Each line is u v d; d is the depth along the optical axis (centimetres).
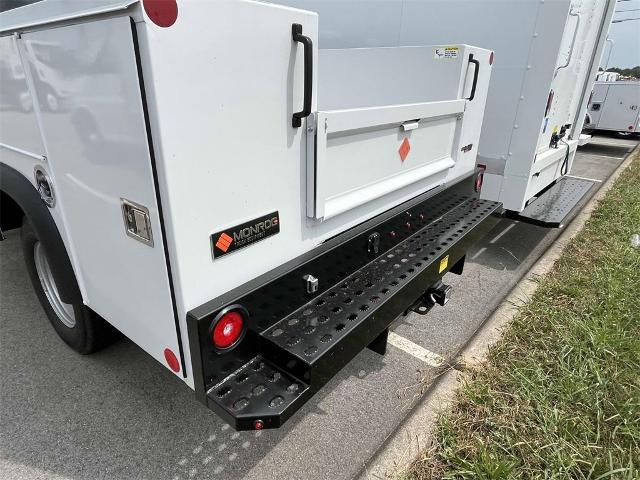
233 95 114
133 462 180
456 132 250
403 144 200
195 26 100
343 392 223
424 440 190
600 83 1073
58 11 119
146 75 97
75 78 123
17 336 259
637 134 1098
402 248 213
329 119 142
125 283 144
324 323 152
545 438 186
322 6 364
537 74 314
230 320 131
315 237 162
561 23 295
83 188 143
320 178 146
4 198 219
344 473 178
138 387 220
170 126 102
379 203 196
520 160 341
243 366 143
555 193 440
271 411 125
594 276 331
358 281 181
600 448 183
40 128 153
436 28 345
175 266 117
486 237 450
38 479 171
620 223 455
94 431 194
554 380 220
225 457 184
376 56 277
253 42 114
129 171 117
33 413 202
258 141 125
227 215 124
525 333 261
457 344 264
